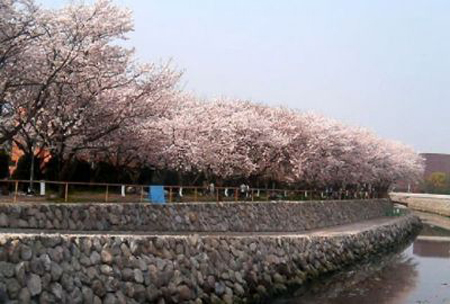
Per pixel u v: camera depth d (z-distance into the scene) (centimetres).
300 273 2331
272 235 2498
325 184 5175
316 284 2341
